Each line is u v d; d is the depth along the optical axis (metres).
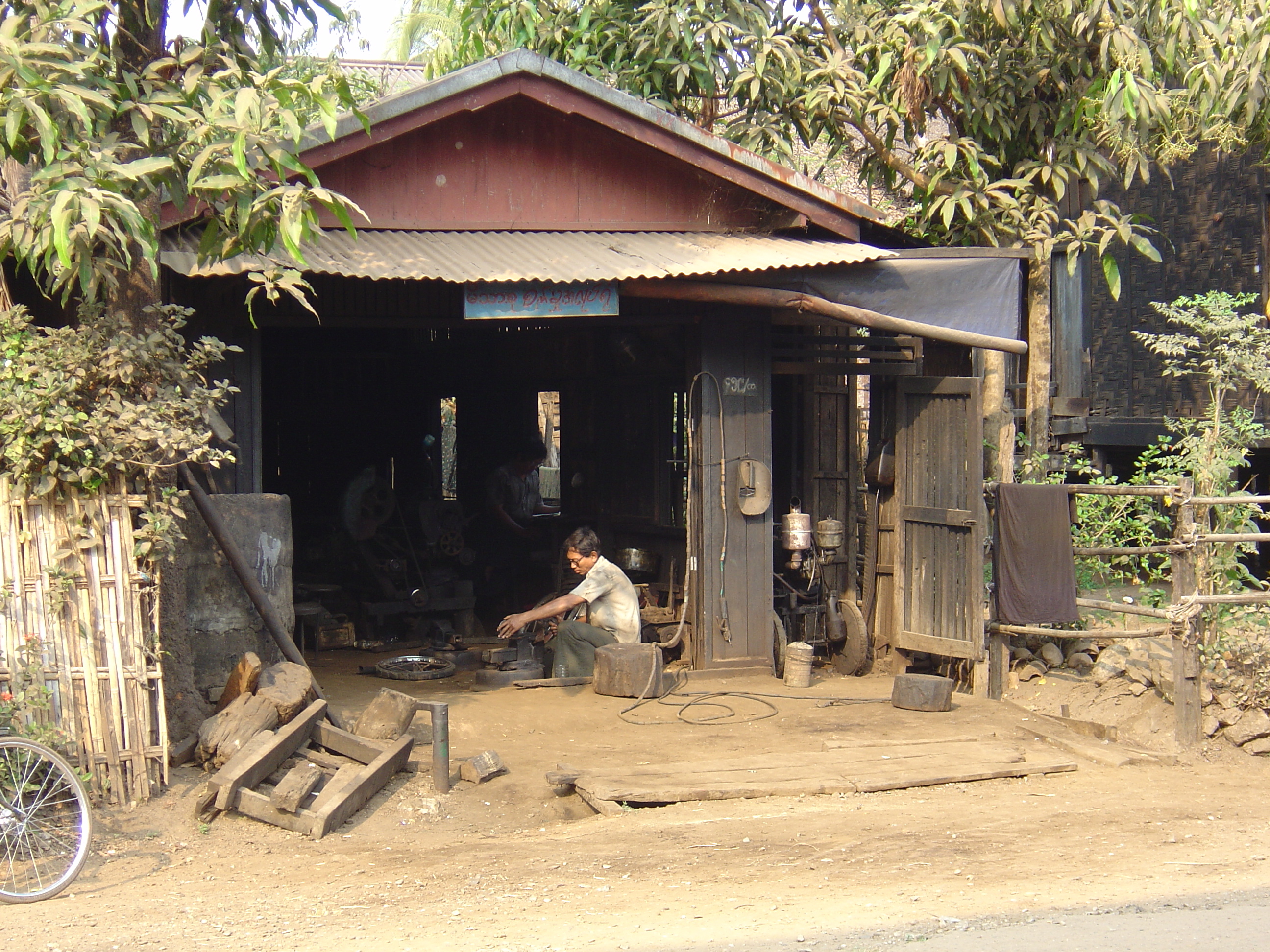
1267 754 7.48
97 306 6.53
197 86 6.78
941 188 10.47
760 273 8.91
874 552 10.42
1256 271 11.69
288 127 6.52
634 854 5.60
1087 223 10.25
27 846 5.30
